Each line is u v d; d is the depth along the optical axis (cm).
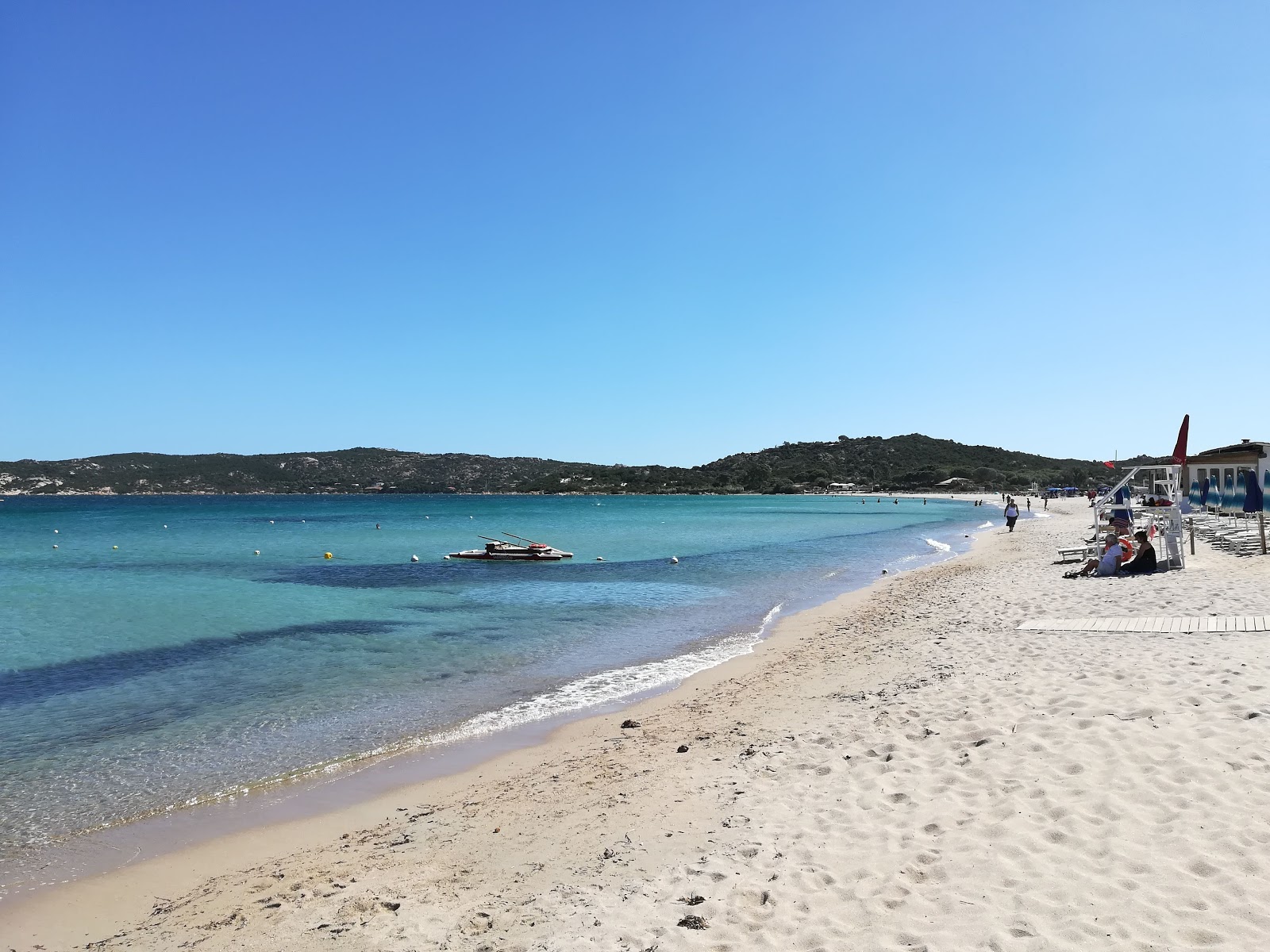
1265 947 379
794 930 446
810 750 780
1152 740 669
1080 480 16138
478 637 1642
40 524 7250
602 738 944
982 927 426
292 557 3706
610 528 6178
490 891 546
